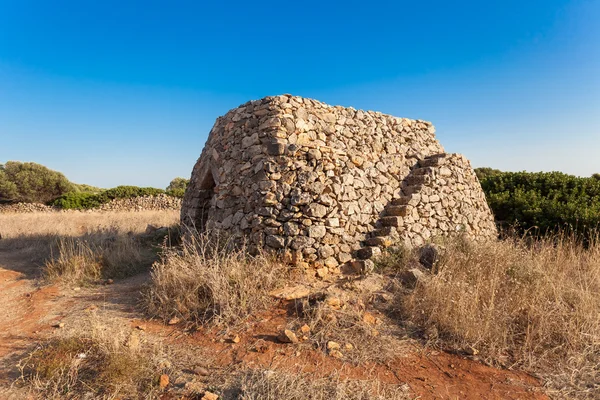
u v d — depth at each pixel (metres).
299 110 7.63
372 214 7.69
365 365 4.05
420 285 5.67
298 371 3.87
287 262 6.34
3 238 12.60
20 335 4.89
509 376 3.96
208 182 9.37
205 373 3.84
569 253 7.26
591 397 3.61
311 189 6.77
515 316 4.93
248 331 4.74
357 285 5.88
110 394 3.47
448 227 8.41
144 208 24.30
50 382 3.65
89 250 8.27
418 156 9.36
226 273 5.70
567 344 4.38
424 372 4.00
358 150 8.18
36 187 33.06
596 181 11.61
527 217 10.48
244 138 7.75
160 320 5.23
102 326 4.57
